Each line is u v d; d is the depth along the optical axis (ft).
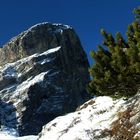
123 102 67.87
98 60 63.77
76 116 73.26
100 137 59.72
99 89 63.57
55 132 71.51
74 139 62.18
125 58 60.70
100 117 67.36
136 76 60.44
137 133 53.42
